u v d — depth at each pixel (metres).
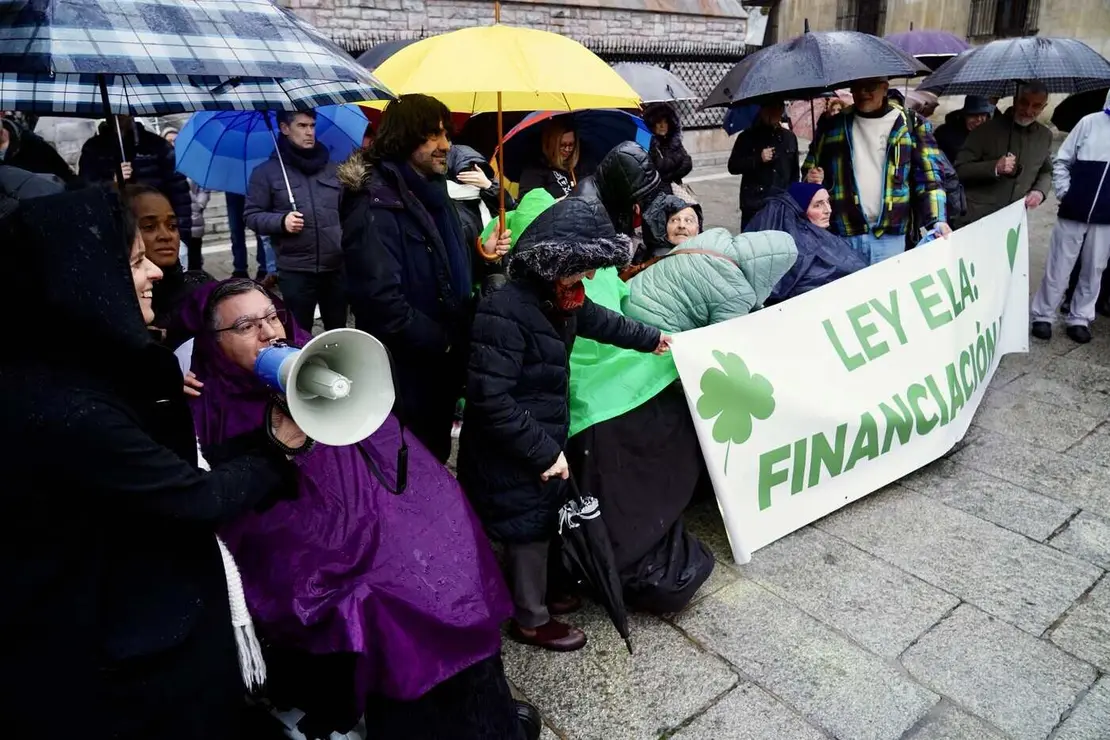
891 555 3.22
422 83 2.68
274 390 1.53
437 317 2.74
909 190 4.51
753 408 3.12
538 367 2.35
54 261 1.15
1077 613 2.87
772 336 3.23
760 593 2.99
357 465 1.99
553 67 2.76
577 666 2.63
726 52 12.55
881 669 2.61
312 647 1.75
